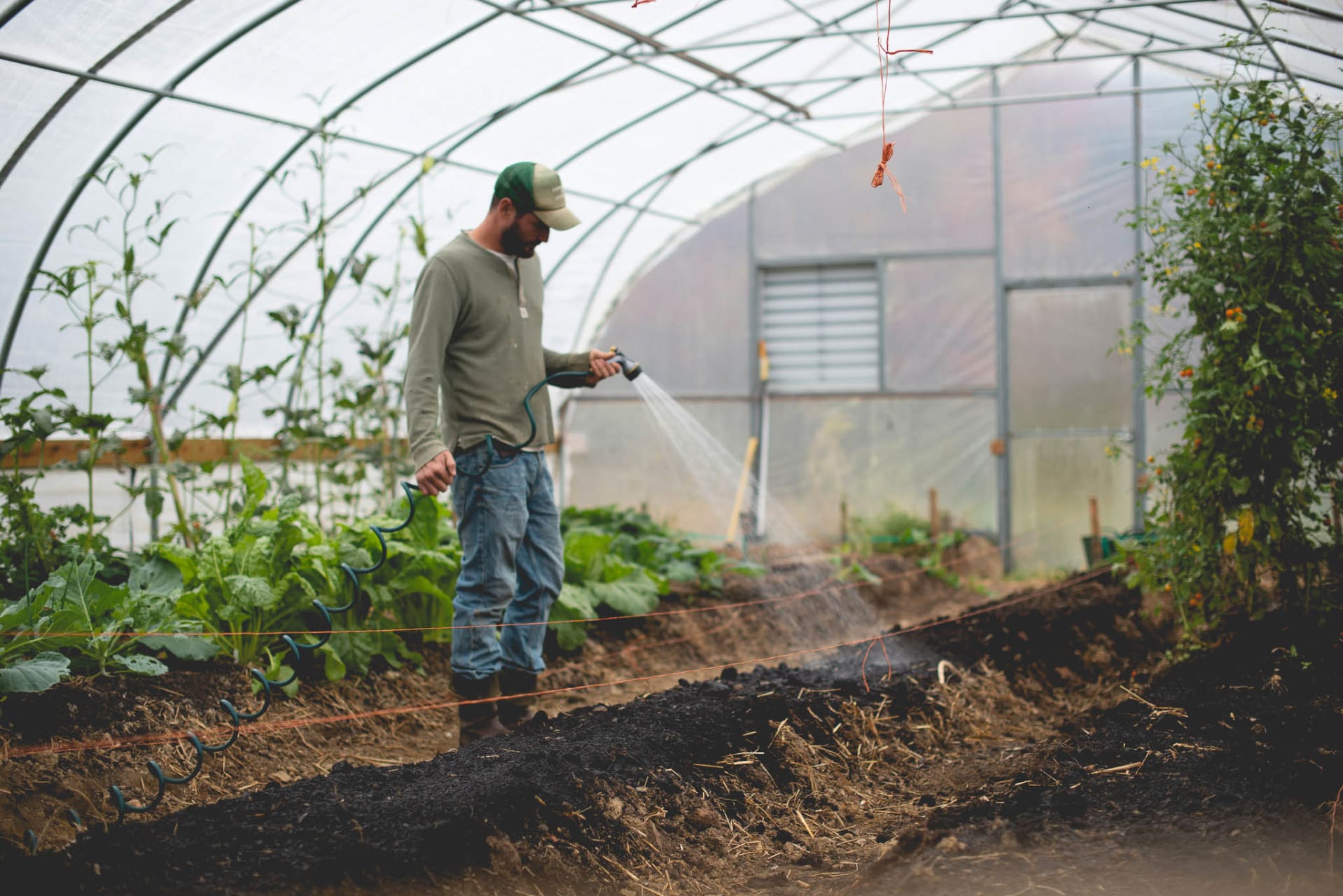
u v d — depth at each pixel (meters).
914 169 10.15
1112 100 9.63
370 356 6.09
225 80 5.00
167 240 5.75
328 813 2.52
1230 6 5.55
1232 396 4.09
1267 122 4.23
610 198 8.54
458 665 3.54
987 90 9.85
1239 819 2.61
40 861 2.22
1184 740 3.25
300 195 6.14
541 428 3.71
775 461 10.48
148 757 3.27
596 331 10.62
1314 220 4.04
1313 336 4.03
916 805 3.25
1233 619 4.55
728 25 6.22
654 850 2.72
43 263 5.24
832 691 3.92
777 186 10.45
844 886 2.60
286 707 3.94
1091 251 9.74
